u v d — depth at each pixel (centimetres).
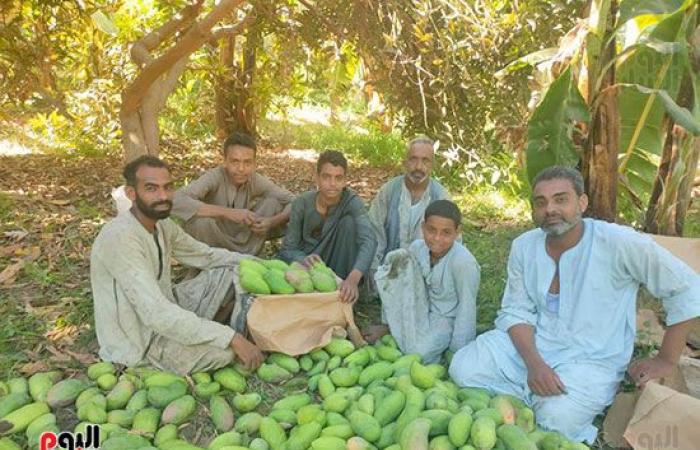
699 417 271
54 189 722
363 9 658
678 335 304
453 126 755
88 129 902
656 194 454
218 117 991
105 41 835
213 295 377
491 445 260
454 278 361
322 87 912
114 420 297
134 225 339
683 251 399
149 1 856
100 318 347
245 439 286
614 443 303
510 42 670
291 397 318
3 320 404
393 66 684
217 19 566
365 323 424
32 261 499
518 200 706
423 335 364
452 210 347
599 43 411
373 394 306
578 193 300
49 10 634
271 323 349
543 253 323
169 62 593
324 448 269
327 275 379
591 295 310
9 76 685
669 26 412
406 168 430
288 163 901
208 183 468
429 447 264
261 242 484
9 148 909
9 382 324
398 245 445
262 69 902
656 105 458
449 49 671
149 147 659
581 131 430
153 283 334
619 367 316
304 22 692
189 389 331
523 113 687
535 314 330
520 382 321
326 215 430
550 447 276
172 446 273
